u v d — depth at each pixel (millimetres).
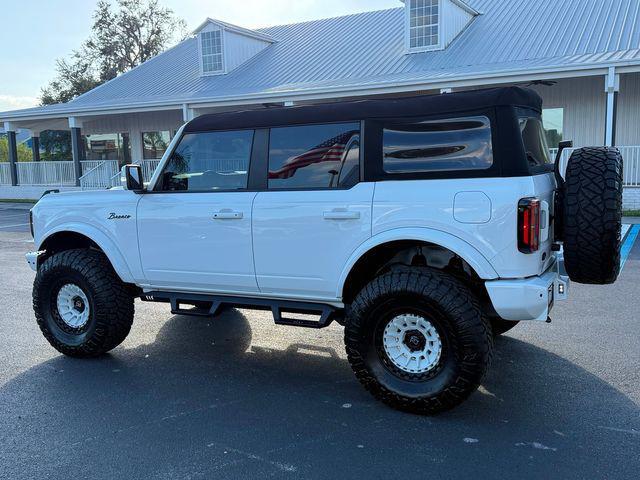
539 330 5738
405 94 16812
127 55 43438
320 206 4184
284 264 4367
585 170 3871
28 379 4750
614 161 3887
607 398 4156
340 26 23719
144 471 3303
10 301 7469
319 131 4305
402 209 3920
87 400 4312
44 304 5297
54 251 5633
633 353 5043
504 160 3730
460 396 3799
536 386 4391
